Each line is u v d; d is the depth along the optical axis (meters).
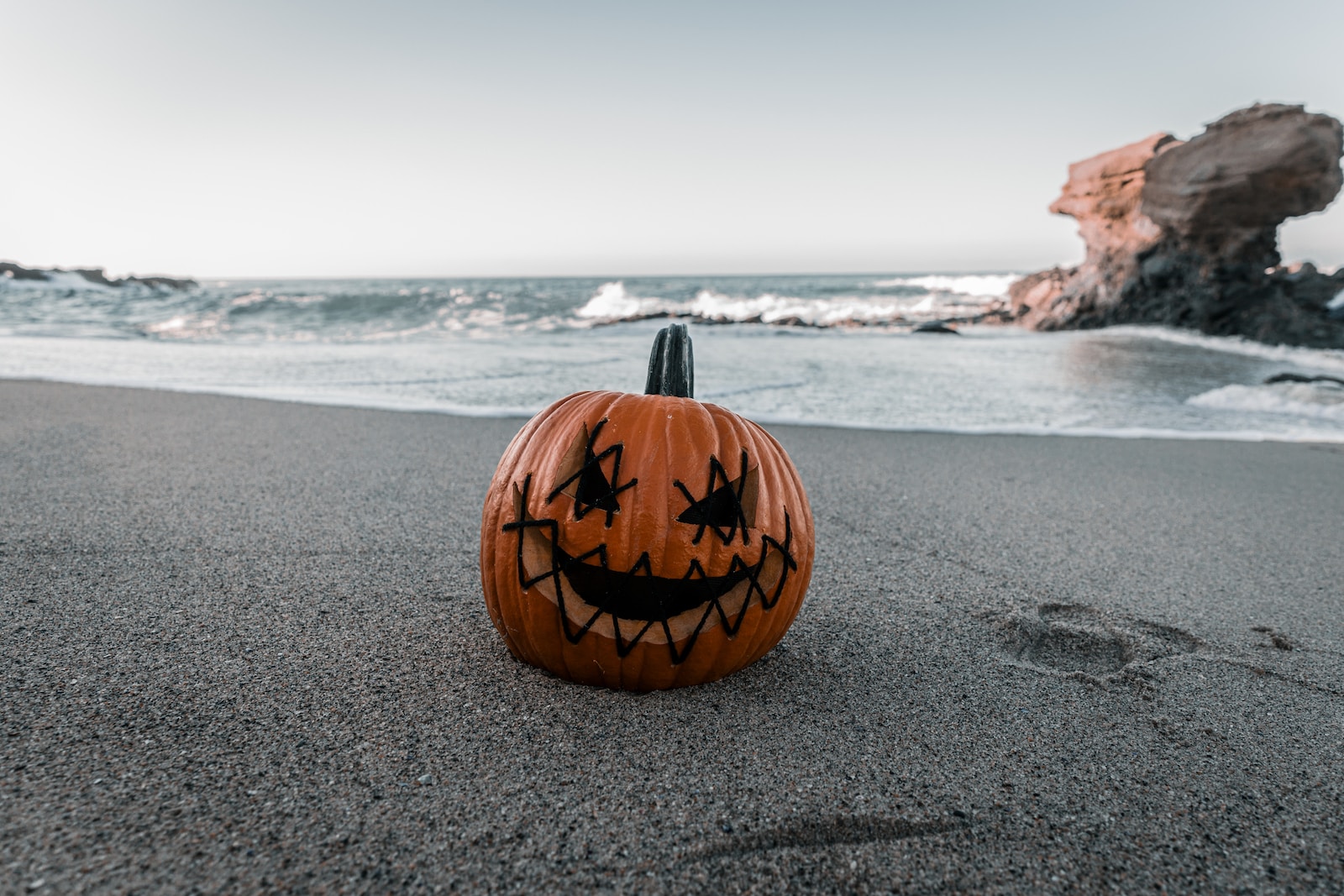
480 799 1.78
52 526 3.60
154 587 2.94
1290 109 21.67
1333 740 2.22
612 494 2.14
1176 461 6.54
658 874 1.58
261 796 1.75
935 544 4.00
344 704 2.17
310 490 4.51
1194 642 2.92
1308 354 17.14
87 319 23.59
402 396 8.78
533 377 10.56
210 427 6.31
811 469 5.74
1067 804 1.88
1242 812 1.88
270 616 2.73
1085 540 4.20
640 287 75.50
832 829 1.75
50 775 1.76
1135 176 25.77
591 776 1.89
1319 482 5.91
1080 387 11.29
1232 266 23.20
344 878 1.52
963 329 26.97
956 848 1.71
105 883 1.46
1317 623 3.13
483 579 2.41
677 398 2.40
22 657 2.33
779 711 2.25
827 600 3.16
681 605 2.27
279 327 22.45
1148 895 1.60
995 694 2.41
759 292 66.31
